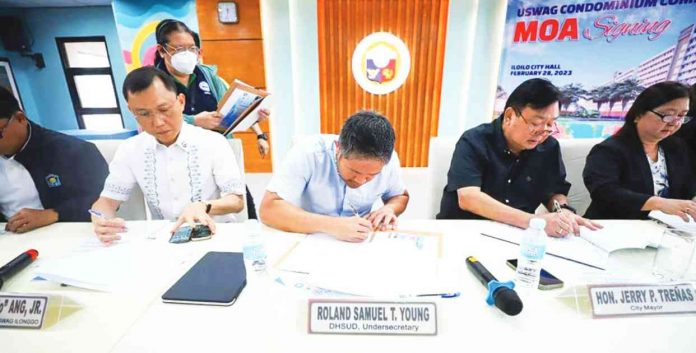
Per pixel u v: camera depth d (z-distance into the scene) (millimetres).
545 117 975
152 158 1125
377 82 3264
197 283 637
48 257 780
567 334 527
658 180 1225
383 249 787
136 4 2975
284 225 905
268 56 3143
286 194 990
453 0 2975
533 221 660
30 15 3918
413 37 3129
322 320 537
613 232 892
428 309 537
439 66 3180
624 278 674
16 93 4121
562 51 2818
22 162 1057
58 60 4129
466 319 558
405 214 2650
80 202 1126
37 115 4328
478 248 819
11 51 4016
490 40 3010
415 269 689
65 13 3928
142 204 1339
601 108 2898
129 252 780
